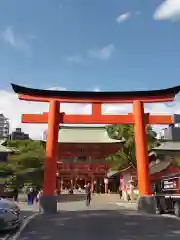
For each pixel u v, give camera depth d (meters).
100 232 14.66
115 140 59.19
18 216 15.33
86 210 27.61
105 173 64.81
